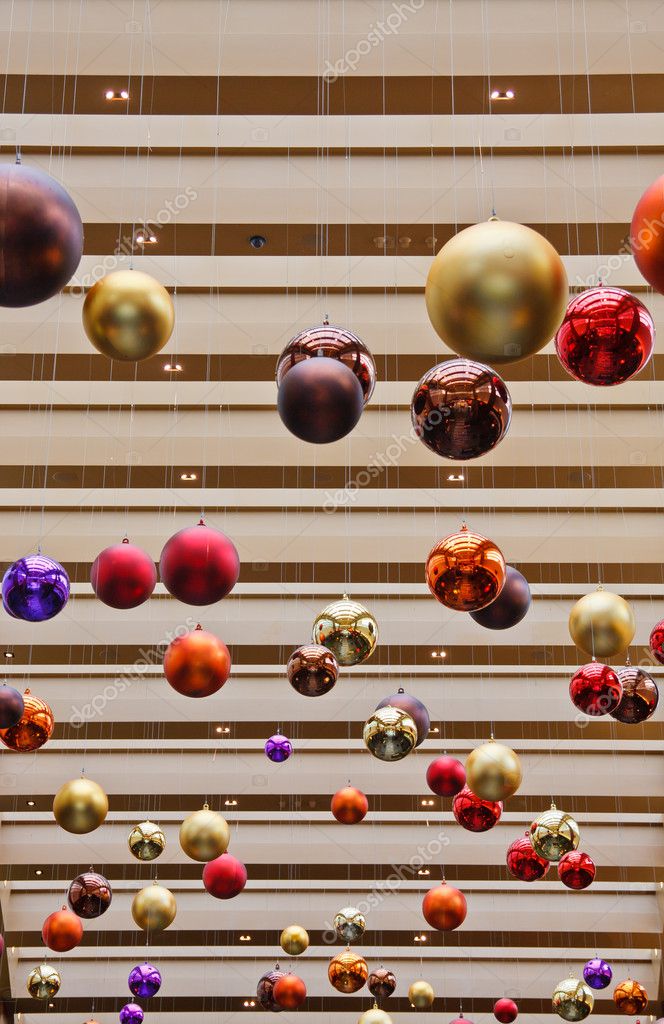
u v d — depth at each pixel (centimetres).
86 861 1528
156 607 1206
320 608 1215
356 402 384
